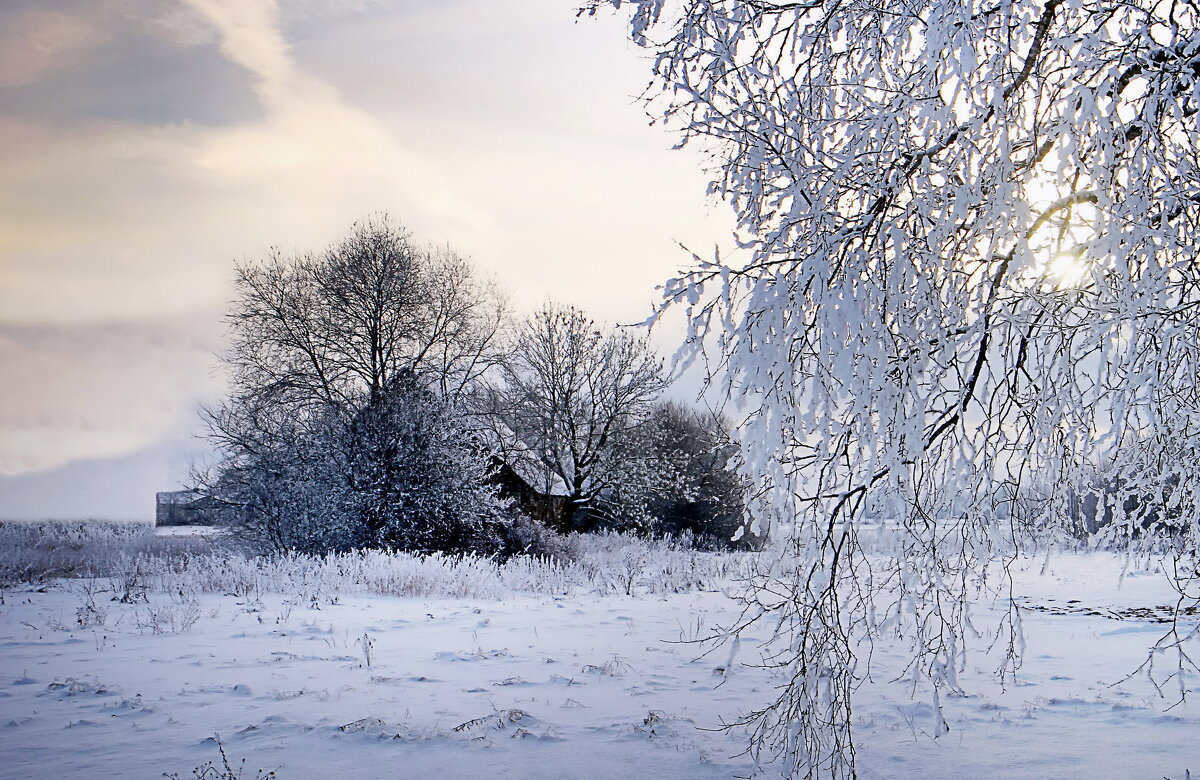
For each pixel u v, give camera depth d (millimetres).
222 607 12891
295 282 28188
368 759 5246
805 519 3549
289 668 8211
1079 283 3578
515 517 24453
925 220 3492
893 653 8742
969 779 4770
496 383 31938
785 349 3385
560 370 32406
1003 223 3273
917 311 3398
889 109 3512
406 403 22734
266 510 21875
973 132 3279
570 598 15148
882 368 3201
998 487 3658
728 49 3824
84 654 9070
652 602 14305
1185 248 3477
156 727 6039
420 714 6316
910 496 3363
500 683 7426
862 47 4012
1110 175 3178
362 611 12547
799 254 3535
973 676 7680
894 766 5012
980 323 3295
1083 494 4008
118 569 18531
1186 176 3352
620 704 6645
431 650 9211
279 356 27438
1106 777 4758
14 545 25047
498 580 16578
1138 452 4086
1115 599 14125
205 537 25562
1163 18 3436
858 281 3336
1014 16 3479
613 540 30734
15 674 8008
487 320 30562
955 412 3572
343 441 21641
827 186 3482
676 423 33781
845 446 3469
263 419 24484
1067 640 9742
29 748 5566
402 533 21062
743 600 3742
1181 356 3598
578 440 32375
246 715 6344
